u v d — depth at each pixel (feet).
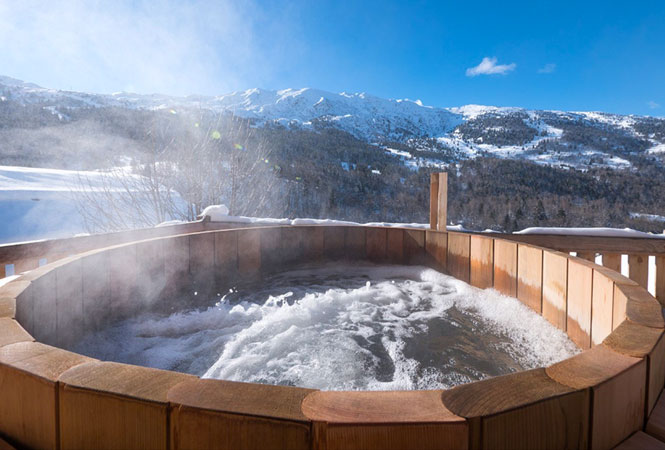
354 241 10.73
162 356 5.52
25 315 4.15
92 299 5.99
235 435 1.92
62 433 2.24
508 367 5.16
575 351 5.49
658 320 3.13
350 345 5.83
